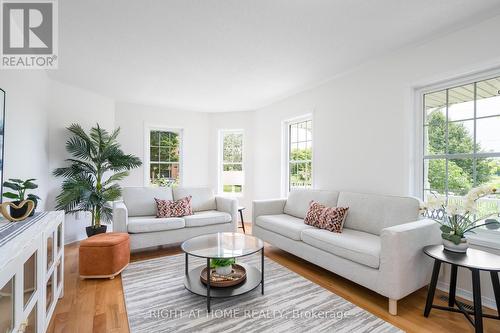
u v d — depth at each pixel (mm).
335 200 3285
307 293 2355
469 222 2080
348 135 3379
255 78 3584
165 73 3402
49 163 3654
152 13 2074
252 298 2260
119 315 2002
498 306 1814
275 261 3219
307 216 3209
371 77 3084
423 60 2584
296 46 2656
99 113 4367
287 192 4688
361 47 2693
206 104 5016
